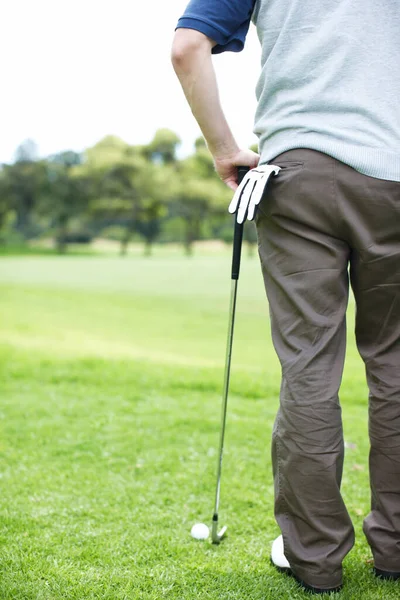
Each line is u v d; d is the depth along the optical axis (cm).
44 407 382
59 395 413
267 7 164
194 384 441
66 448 308
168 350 803
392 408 169
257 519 226
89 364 504
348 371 522
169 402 398
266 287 172
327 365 162
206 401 403
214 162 180
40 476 269
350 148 153
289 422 163
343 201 156
